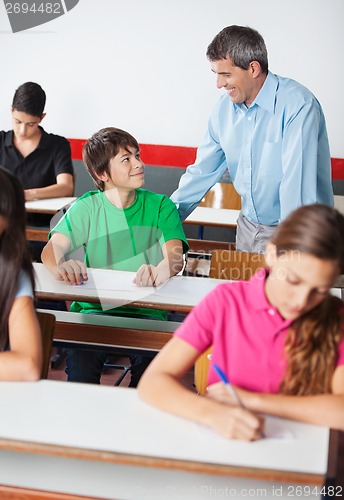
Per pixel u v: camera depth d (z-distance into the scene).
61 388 1.61
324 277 1.38
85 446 1.38
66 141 4.43
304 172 2.80
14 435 1.41
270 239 1.48
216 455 1.37
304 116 2.78
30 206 4.00
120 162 2.59
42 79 5.26
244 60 2.73
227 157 3.05
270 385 1.57
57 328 2.47
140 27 5.11
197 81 5.13
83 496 1.52
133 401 1.57
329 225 1.37
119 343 2.46
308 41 4.96
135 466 1.51
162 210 2.73
